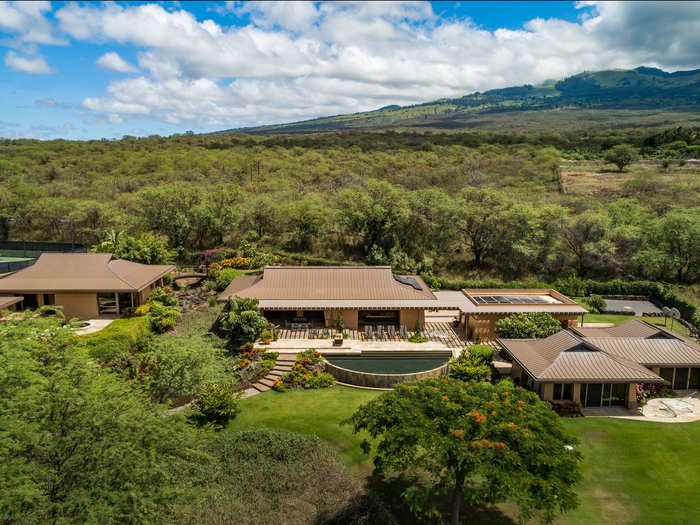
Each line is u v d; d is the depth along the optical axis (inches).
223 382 1018.7
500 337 1334.9
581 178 3560.5
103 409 604.4
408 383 730.2
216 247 2420.0
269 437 848.3
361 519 655.1
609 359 1022.4
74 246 2258.9
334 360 1237.7
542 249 2096.5
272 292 1448.1
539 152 4426.7
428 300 1441.9
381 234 2300.7
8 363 597.6
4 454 510.9
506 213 2096.5
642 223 2149.4
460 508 712.4
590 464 810.8
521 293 1595.7
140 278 1530.5
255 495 711.7
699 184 2778.1
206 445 796.0
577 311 1401.3
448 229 2214.6
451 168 3786.9
